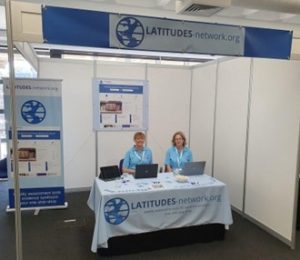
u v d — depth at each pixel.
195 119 5.33
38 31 2.06
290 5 2.32
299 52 2.71
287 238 3.25
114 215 2.80
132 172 3.60
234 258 2.95
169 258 2.92
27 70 4.94
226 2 1.95
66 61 4.77
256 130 3.72
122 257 2.93
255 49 2.54
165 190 2.94
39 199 4.06
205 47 2.40
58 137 3.99
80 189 5.06
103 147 5.07
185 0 1.98
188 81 5.45
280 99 3.33
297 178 3.11
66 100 4.83
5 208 4.23
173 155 3.91
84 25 2.14
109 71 4.98
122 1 3.21
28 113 3.85
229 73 4.29
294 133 3.15
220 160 4.55
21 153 3.90
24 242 3.22
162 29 2.29
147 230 2.94
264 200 3.61
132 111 5.13
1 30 4.11
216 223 3.23
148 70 5.18
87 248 3.10
